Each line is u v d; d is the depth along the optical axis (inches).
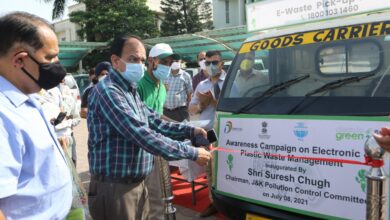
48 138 63.2
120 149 94.6
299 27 118.6
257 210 104.9
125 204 96.3
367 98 93.0
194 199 185.3
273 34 124.4
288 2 123.5
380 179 72.5
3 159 54.5
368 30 102.2
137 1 1078.4
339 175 90.7
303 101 102.9
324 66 107.0
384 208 73.5
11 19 60.0
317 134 94.9
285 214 99.5
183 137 109.7
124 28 1021.2
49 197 62.9
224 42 534.3
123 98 92.6
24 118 59.2
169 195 108.7
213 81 169.9
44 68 62.3
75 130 454.9
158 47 146.4
